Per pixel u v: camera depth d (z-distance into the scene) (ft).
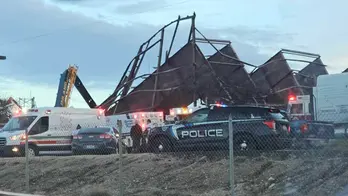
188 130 47.83
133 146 65.87
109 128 63.05
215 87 112.27
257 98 123.03
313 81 133.39
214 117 47.06
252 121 44.75
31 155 66.23
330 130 49.08
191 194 34.35
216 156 43.29
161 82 112.06
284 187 32.42
